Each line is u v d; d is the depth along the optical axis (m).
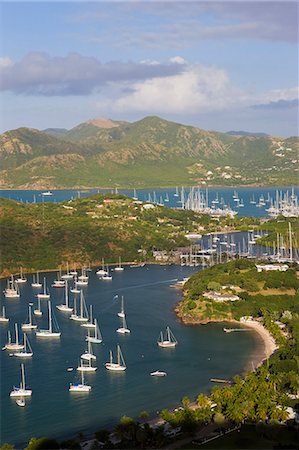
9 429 195.88
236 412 186.38
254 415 186.75
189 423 184.88
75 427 196.75
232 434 181.50
